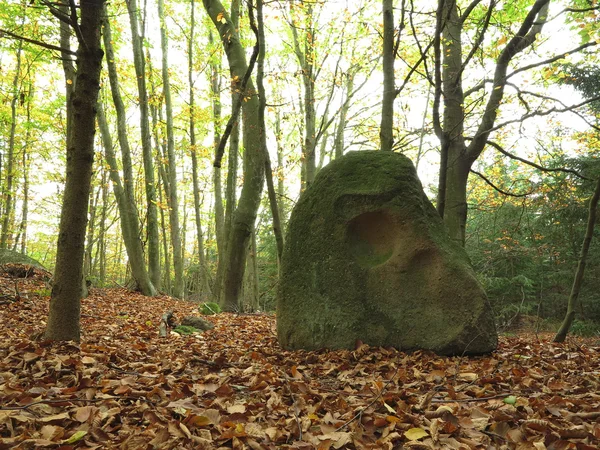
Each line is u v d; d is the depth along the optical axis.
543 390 3.37
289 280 5.36
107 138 13.55
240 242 11.10
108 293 12.75
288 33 15.03
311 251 5.29
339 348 4.86
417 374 3.84
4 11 10.55
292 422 2.63
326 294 5.09
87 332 5.75
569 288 12.12
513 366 4.21
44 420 2.38
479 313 4.57
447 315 4.65
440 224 5.14
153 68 16.88
